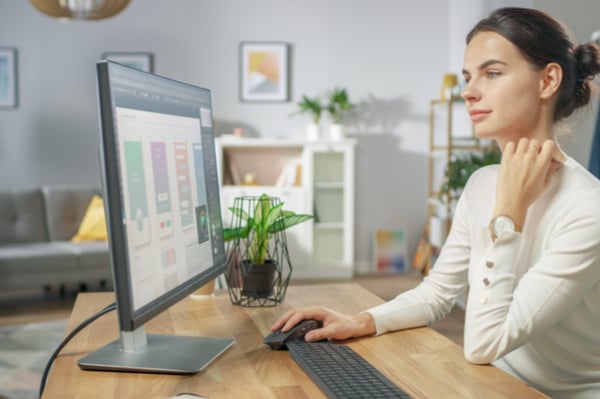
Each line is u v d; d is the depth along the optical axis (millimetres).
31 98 6035
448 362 1153
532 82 1161
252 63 6188
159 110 1143
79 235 5258
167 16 6113
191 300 1671
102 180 986
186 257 1209
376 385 973
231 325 1412
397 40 6277
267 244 1621
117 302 973
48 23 6004
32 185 6086
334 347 1192
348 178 5891
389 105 6301
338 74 6254
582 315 1200
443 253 1469
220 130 6207
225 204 5793
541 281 1117
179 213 1190
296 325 1284
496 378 1065
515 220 1148
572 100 1220
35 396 2865
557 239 1140
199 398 923
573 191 1176
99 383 1036
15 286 4586
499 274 1145
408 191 6359
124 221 969
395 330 1365
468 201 1426
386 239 6301
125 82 1016
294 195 5848
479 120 1205
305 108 6043
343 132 6082
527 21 1152
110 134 955
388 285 5594
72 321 1430
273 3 6180
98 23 6055
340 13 6223
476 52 1190
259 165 6281
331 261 5934
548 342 1236
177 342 1237
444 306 1432
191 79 6168
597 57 1217
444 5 6273
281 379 1052
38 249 4793
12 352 3598
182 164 1227
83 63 6062
